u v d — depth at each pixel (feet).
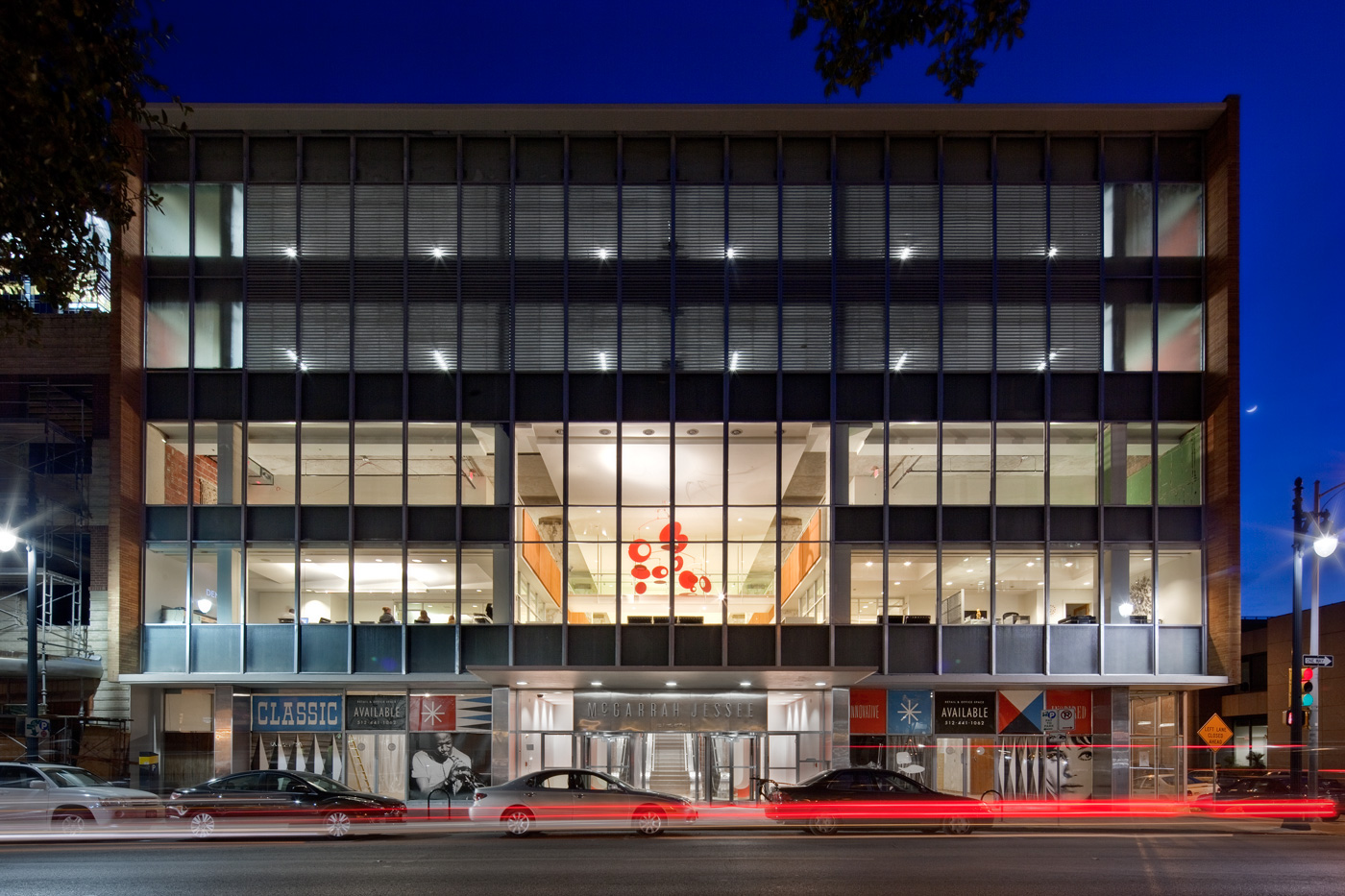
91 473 92.48
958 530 89.15
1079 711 91.97
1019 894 42.39
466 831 71.46
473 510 89.51
